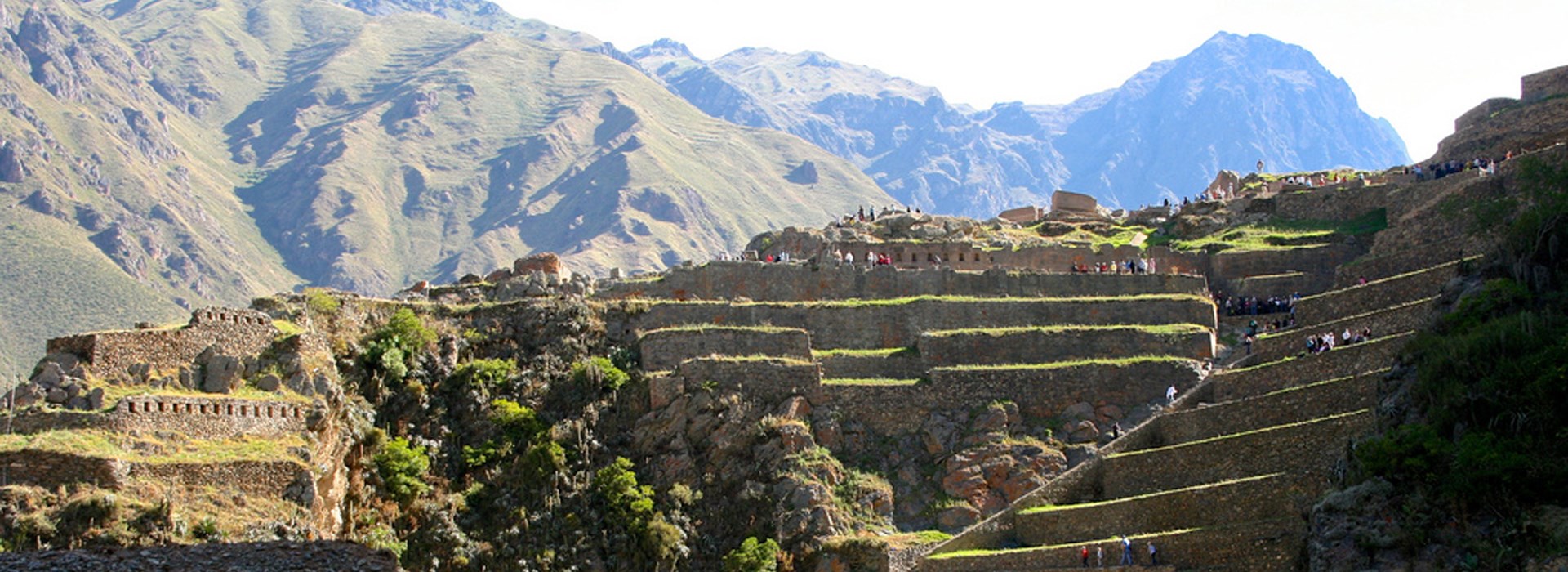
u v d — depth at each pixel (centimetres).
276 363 14062
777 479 14662
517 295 16738
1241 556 12212
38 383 12769
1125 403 15675
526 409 15188
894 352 16250
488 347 15962
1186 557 12438
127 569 7794
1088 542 13100
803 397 15375
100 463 12006
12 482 11762
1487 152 19400
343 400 14225
